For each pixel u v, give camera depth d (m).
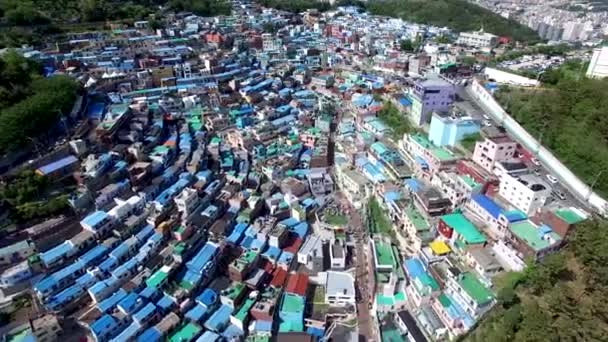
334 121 150.62
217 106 147.62
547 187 80.31
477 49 199.25
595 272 61.78
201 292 80.25
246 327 75.75
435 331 70.00
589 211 79.56
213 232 92.12
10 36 149.75
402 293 81.69
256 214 102.94
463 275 73.81
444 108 121.50
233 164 118.56
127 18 194.12
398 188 103.94
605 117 91.19
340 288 83.56
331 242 96.25
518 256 73.12
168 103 139.38
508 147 90.38
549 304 60.91
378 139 128.00
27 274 72.00
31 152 92.44
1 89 99.06
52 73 128.62
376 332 75.44
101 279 76.44
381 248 89.94
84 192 87.19
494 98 120.69
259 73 177.75
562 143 95.12
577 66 140.12
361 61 197.50
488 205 84.94
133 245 82.50
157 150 112.31
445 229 84.00
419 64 170.75
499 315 64.69
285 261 89.00
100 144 104.19
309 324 77.50
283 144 132.38
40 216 80.56
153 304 74.31
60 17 173.50
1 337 65.44
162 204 92.62
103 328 67.75
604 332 53.78
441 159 99.31
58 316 69.50
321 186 117.00
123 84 140.25
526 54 177.00
